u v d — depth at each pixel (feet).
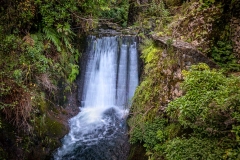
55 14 17.71
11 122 14.01
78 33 21.18
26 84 15.07
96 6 21.50
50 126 16.53
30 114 14.76
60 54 18.70
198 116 10.23
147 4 27.35
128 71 21.45
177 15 21.38
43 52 17.24
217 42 14.85
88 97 21.48
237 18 14.83
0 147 12.97
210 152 9.40
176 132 12.36
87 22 20.21
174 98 13.69
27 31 16.78
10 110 13.89
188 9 18.38
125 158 15.43
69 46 19.40
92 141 17.13
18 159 13.73
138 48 21.18
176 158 10.02
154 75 16.05
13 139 13.76
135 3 29.78
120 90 21.44
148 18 25.57
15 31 15.88
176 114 12.53
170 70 14.69
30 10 16.15
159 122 13.98
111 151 16.29
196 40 15.42
